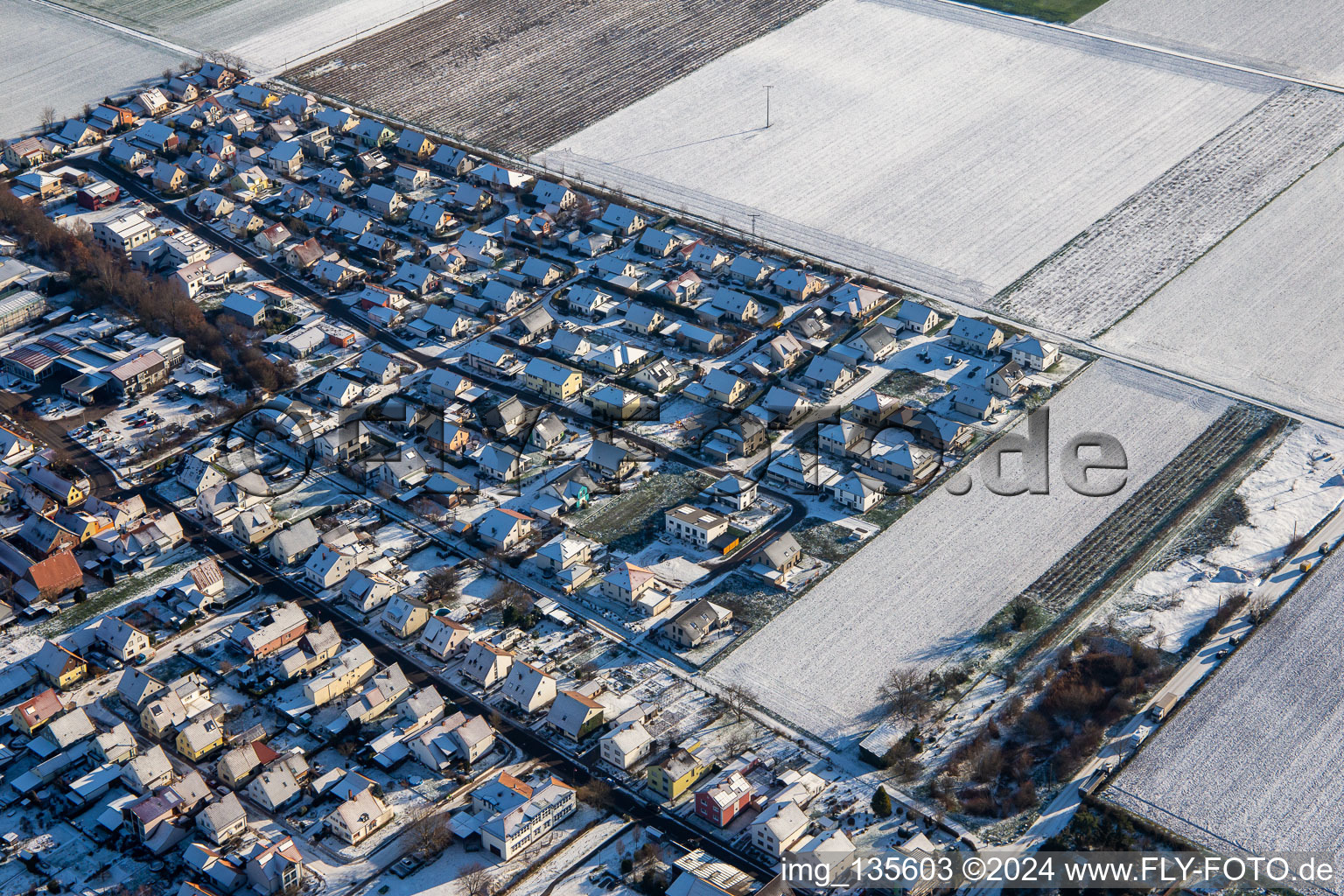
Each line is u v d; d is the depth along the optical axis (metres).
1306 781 184.75
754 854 176.50
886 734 193.38
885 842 177.12
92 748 191.38
